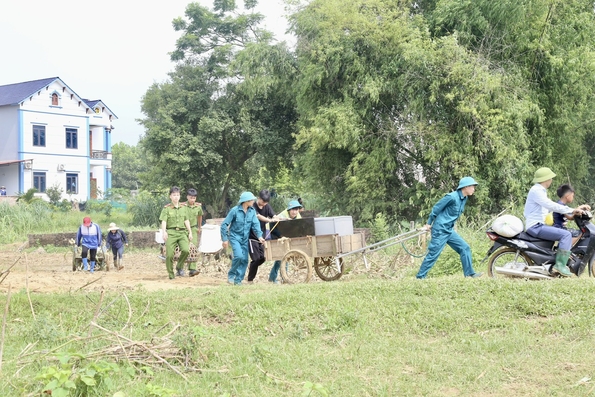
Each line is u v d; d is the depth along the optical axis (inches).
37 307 362.9
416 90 973.8
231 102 1567.4
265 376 260.7
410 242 657.6
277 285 425.4
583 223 402.9
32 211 1341.0
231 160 1630.2
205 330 309.9
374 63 1027.3
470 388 245.3
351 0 1027.3
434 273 544.1
